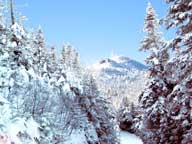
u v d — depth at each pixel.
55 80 19.08
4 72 13.32
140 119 32.94
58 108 14.41
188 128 14.70
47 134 11.78
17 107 10.70
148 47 30.78
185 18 13.18
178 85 13.15
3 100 10.31
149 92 26.05
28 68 16.12
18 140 9.09
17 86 12.88
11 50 15.83
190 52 12.75
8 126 9.24
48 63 20.95
